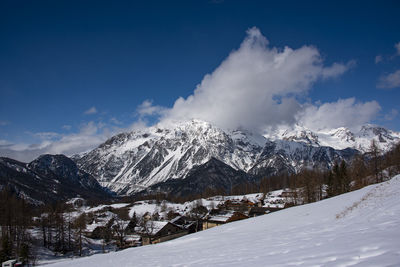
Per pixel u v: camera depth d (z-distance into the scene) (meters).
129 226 121.88
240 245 18.66
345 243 10.84
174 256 19.77
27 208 108.31
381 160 84.75
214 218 97.25
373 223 15.23
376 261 7.24
